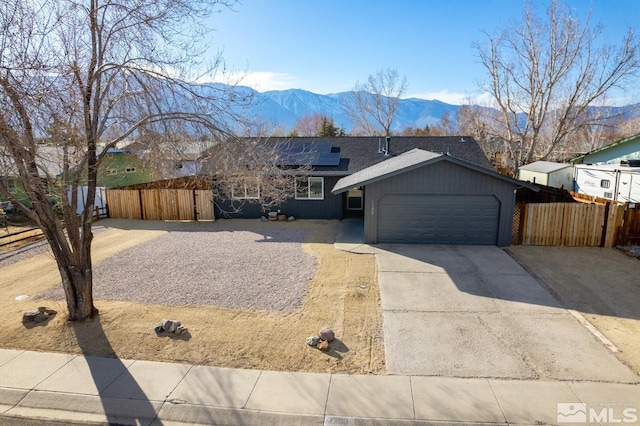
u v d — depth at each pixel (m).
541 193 19.52
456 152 21.83
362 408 5.50
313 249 13.98
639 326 7.82
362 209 20.44
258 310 8.77
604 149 24.64
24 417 5.52
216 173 9.17
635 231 13.34
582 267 11.43
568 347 7.05
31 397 5.89
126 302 9.27
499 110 32.09
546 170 23.16
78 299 8.17
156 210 20.36
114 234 16.97
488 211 13.73
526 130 29.66
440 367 6.48
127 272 11.59
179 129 8.21
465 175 13.52
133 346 7.24
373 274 11.12
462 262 11.95
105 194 20.77
